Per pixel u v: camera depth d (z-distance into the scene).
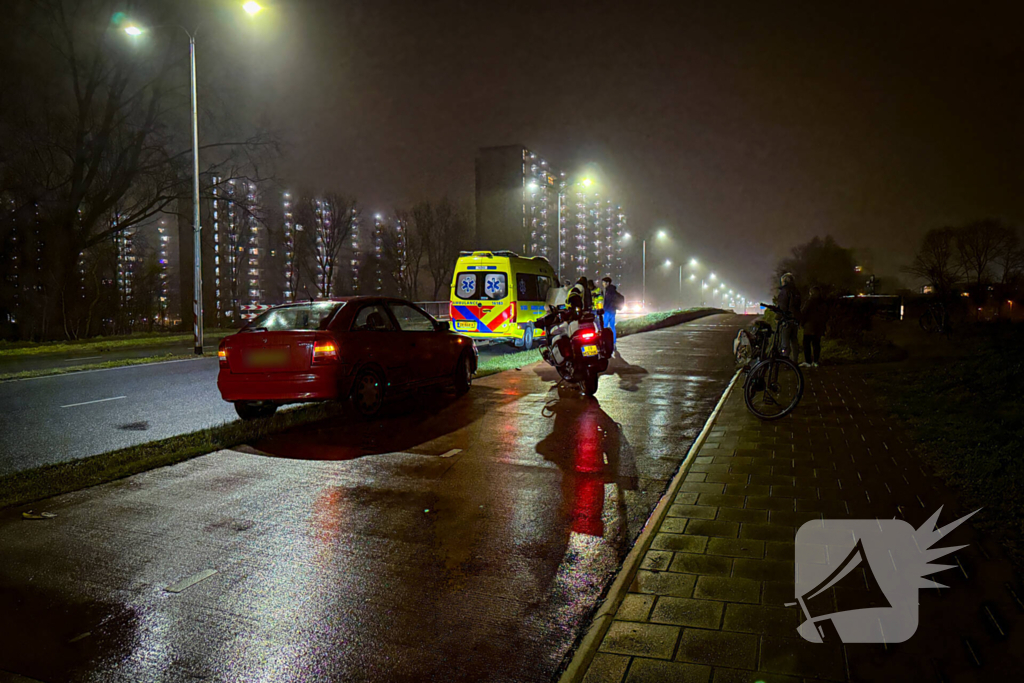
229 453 7.30
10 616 3.86
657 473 6.57
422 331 10.19
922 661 3.15
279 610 3.91
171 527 5.20
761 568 4.19
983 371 10.30
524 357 16.22
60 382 13.17
